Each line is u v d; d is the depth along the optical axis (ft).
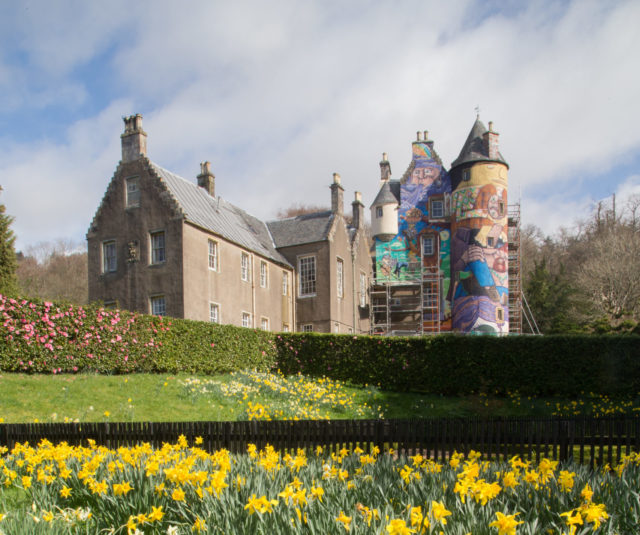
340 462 22.68
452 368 72.74
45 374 51.80
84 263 215.10
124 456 20.58
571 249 222.69
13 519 15.12
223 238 90.53
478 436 31.22
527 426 30.83
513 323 140.77
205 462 20.11
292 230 118.73
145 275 83.51
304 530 13.21
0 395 42.75
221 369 70.74
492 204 119.24
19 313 50.37
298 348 80.89
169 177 90.68
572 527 12.55
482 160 120.57
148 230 84.28
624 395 67.36
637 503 15.16
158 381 55.06
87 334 55.47
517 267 131.23
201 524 13.67
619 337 68.74
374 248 150.20
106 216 88.79
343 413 54.75
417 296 130.93
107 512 16.35
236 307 92.27
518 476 18.16
